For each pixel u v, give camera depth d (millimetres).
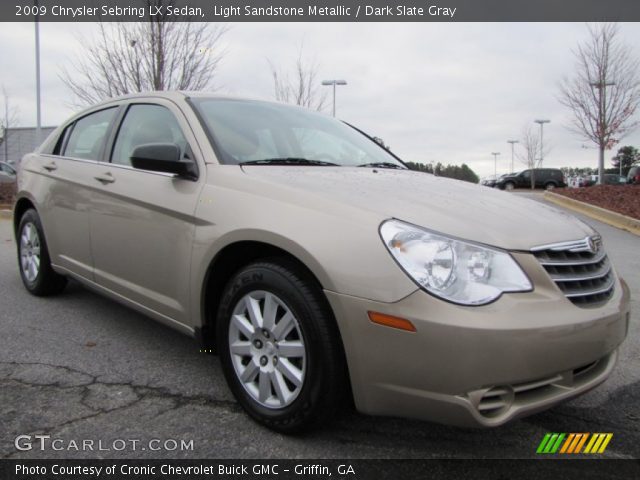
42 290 4406
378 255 2070
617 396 2936
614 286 2520
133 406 2648
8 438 2330
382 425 2510
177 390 2832
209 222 2600
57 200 3908
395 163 3807
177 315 2846
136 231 3076
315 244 2186
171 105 3240
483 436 2463
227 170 2725
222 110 3252
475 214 2312
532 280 2104
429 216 2195
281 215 2344
